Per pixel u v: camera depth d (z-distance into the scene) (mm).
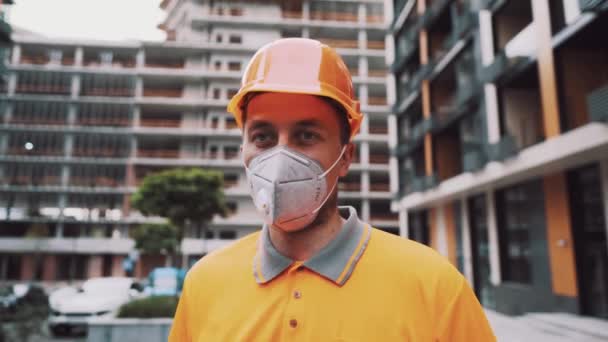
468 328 1017
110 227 33688
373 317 968
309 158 1063
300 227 1098
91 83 35938
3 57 15414
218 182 17625
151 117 36781
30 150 34156
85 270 33094
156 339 6977
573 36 10039
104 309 9789
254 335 1011
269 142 1128
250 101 1111
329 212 1139
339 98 1085
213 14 38469
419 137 20234
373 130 38656
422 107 21375
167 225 28828
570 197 11047
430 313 1001
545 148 10477
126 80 36000
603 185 9914
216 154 35469
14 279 32250
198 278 1226
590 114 8703
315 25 38531
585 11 8836
